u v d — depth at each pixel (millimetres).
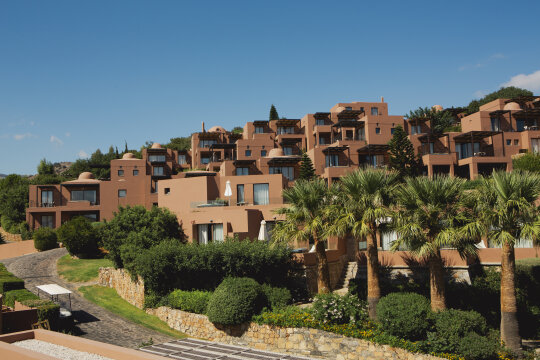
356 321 18969
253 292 21562
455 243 18891
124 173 59875
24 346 14641
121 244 29203
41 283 29781
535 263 23391
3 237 52250
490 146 53688
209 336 22047
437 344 16844
